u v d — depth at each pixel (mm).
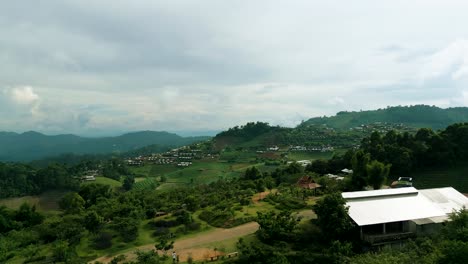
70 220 83500
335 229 59625
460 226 52875
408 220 63594
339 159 133875
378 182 90500
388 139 132500
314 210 64188
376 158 122812
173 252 56812
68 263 58406
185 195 106250
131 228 70625
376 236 59938
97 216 74812
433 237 57469
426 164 121438
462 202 71312
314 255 56125
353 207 65062
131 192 126062
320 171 134125
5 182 196625
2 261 64750
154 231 73125
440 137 120062
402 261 48188
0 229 91688
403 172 117750
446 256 42938
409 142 125750
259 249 55812
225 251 59844
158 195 109000
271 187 111750
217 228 73688
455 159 119250
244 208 83125
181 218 77000
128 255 61344
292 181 118875
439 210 65438
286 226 62500
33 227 88000
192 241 66500
